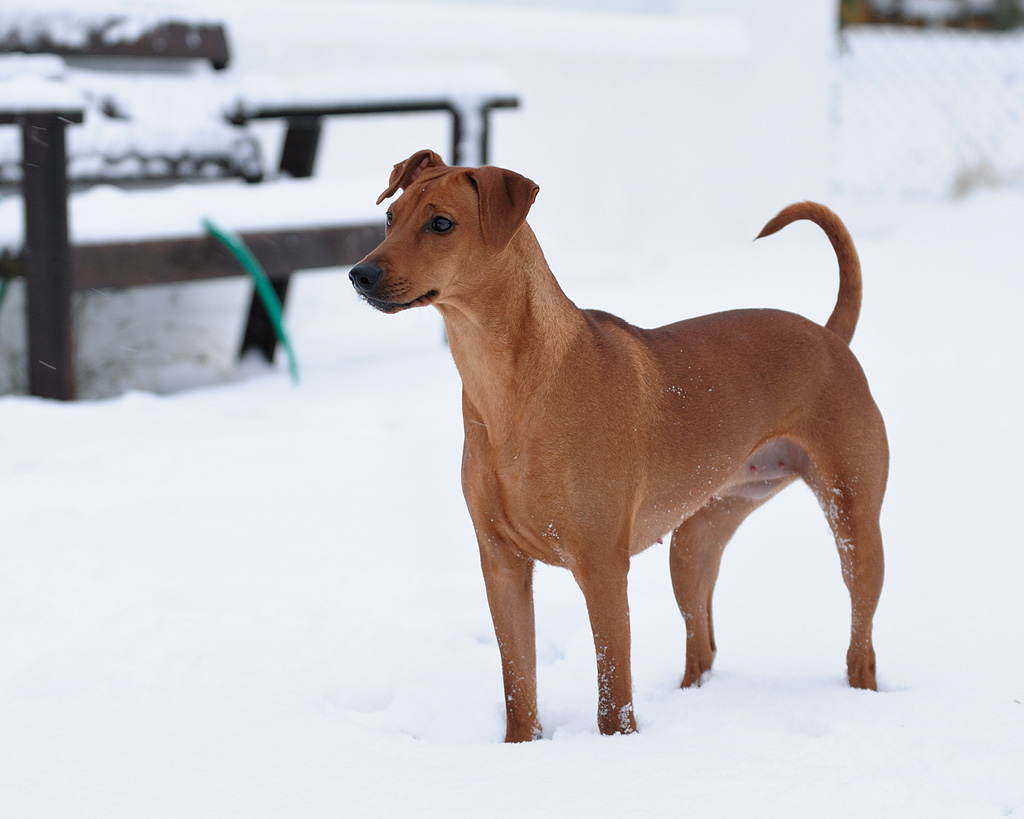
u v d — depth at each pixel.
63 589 5.14
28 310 7.89
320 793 3.27
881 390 8.35
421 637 4.76
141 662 4.48
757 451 4.30
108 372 9.52
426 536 5.87
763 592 5.26
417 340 10.59
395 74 9.68
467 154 9.84
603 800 3.18
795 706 3.93
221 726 3.80
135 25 9.62
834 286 11.60
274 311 8.58
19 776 3.43
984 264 12.80
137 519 6.02
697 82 14.12
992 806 3.13
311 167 10.32
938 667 4.38
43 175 7.61
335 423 7.75
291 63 11.17
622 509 3.77
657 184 14.03
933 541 5.69
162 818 3.14
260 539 5.80
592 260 13.08
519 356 3.65
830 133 15.38
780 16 14.59
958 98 21.27
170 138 9.53
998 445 7.09
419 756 3.54
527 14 13.00
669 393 3.98
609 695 3.78
